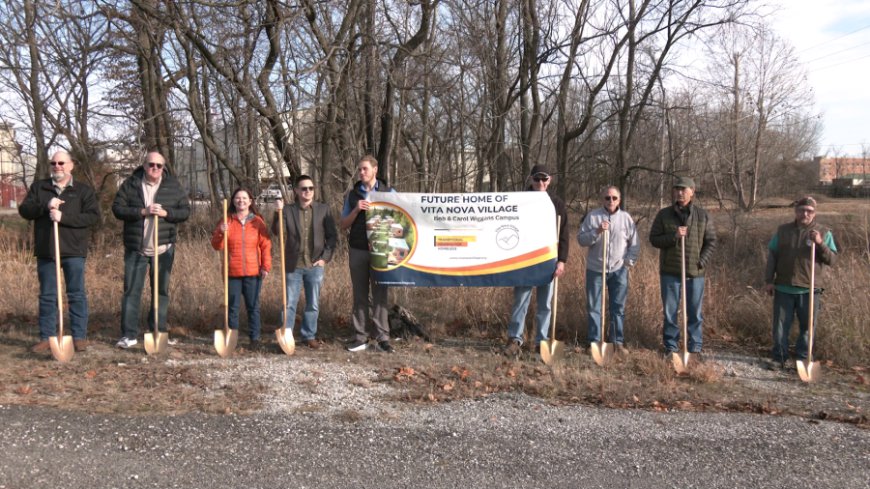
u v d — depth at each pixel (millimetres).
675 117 17594
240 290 7234
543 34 15922
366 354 7027
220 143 15836
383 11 12617
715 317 8492
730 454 4340
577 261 9430
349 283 9125
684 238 6754
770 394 5934
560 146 17531
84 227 6812
